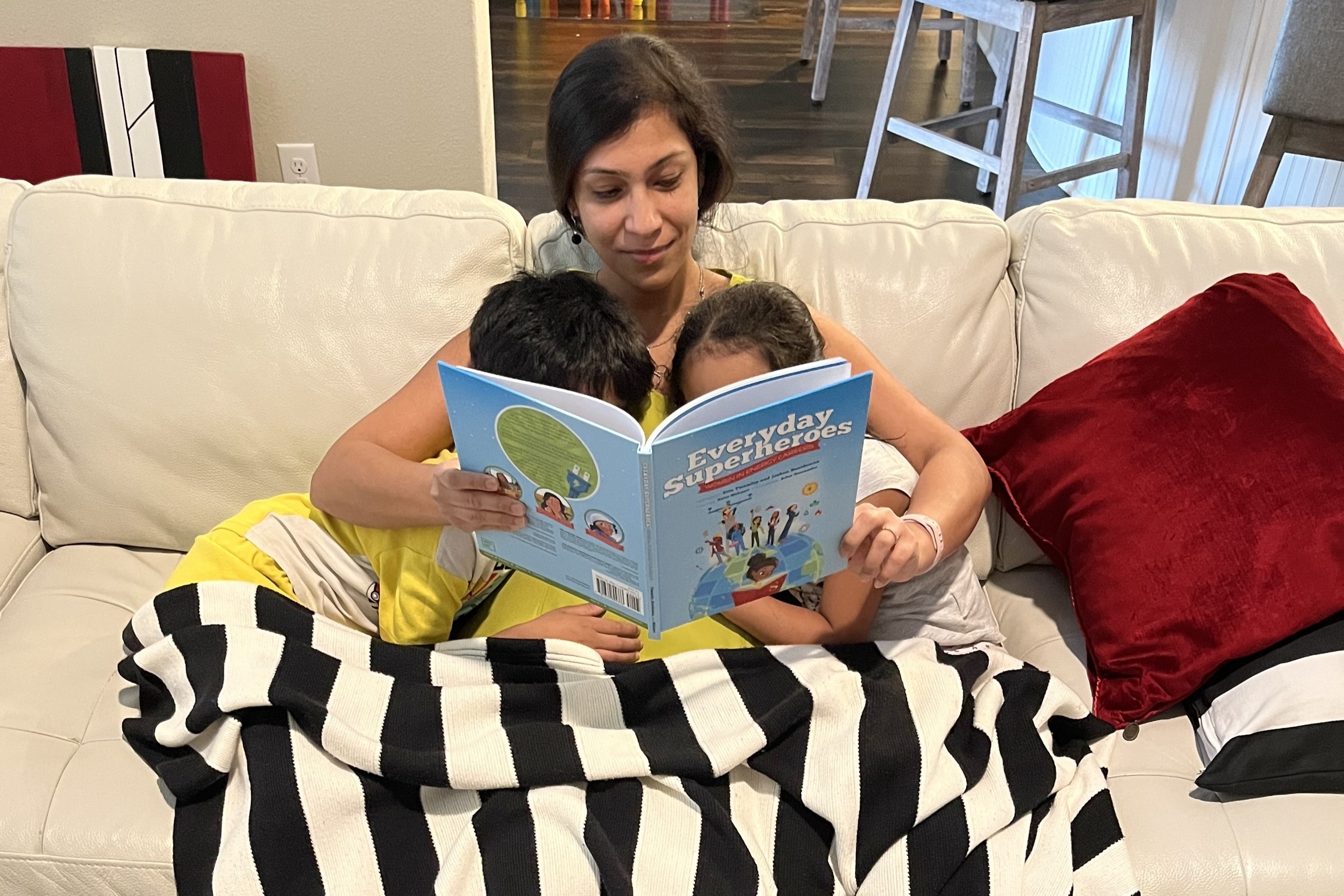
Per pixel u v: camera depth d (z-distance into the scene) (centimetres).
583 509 98
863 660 117
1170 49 304
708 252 146
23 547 144
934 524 113
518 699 111
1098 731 120
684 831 104
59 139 199
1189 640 120
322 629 115
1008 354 145
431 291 139
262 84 204
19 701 120
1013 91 273
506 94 412
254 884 101
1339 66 221
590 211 126
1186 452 126
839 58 461
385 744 105
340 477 121
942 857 104
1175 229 145
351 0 196
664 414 127
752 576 103
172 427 138
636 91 120
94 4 195
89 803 110
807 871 106
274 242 140
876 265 144
